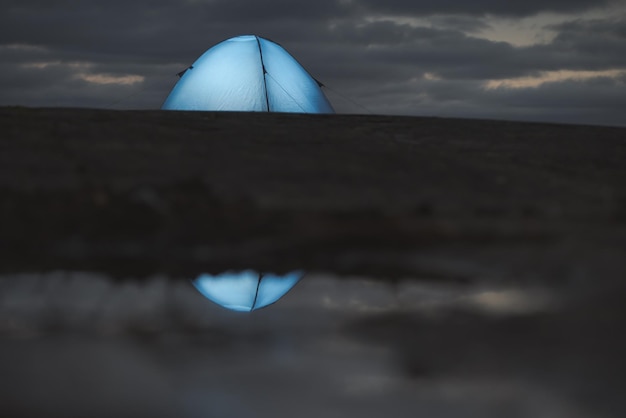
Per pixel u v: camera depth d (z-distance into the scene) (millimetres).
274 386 2260
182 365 2471
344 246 4059
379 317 2967
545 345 2584
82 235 4246
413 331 2777
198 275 3695
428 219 4480
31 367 2443
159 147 6082
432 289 3355
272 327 2854
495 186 5547
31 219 4363
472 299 3186
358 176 5523
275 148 6438
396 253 3945
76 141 6078
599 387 2215
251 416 2018
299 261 3859
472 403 2125
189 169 5359
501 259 3795
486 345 2605
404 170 5891
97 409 2082
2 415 2059
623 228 4469
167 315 3059
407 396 2174
